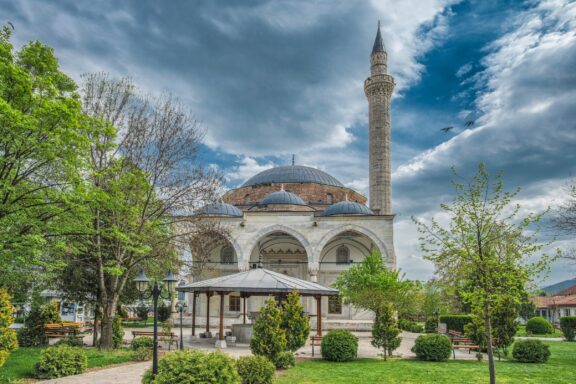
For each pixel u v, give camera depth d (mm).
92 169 18062
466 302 13633
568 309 54219
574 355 21844
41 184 16281
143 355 17734
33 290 22469
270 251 45906
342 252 45094
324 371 15844
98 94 21375
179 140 22656
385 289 29109
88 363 16578
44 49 16656
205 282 24125
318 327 24953
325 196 52031
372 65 56156
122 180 19281
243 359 12906
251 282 23094
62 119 15109
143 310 41719
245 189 53250
